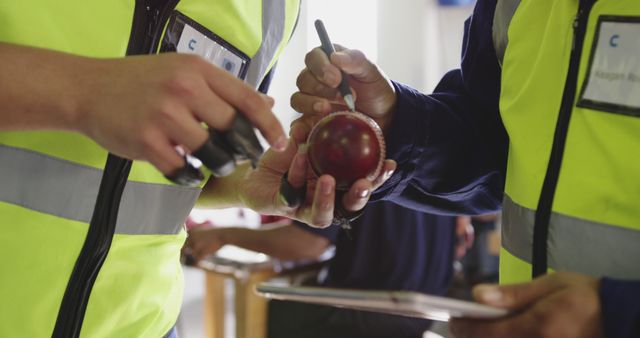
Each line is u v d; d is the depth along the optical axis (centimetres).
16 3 77
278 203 97
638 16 78
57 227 82
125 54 85
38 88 62
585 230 79
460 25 405
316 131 86
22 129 65
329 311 222
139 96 61
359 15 383
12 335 81
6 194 80
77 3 81
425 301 52
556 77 85
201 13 93
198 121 63
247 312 226
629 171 75
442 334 221
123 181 85
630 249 76
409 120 102
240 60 98
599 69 80
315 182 92
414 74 403
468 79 109
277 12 104
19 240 80
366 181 82
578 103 81
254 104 63
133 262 90
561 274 64
